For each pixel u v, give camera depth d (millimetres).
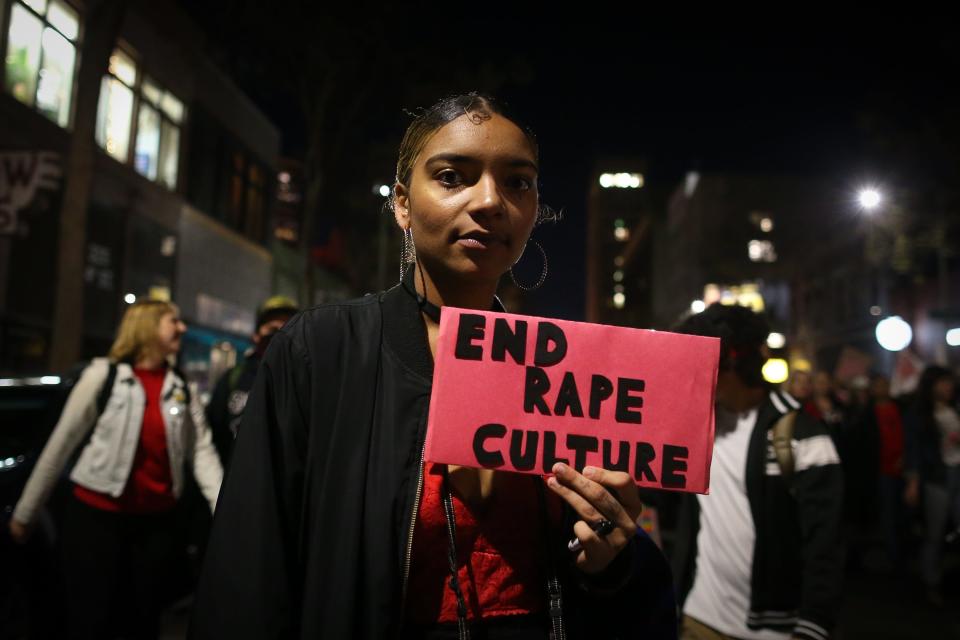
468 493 1354
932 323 28203
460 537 1333
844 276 37469
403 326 1428
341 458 1322
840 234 37250
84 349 17422
